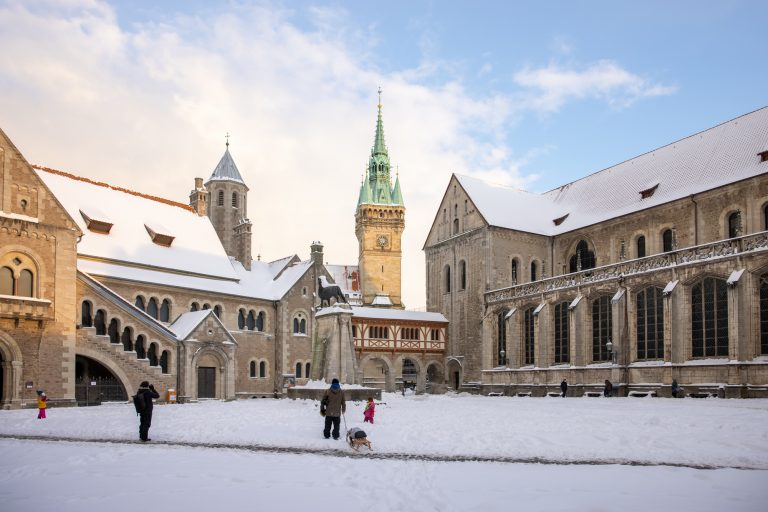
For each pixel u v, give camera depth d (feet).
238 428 81.30
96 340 149.79
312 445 65.21
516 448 61.72
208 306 198.29
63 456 57.36
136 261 185.26
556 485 42.91
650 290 162.81
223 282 208.44
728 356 141.38
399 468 50.24
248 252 231.09
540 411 110.22
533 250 230.48
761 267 136.05
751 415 89.92
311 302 223.30
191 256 206.49
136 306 180.24
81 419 96.68
